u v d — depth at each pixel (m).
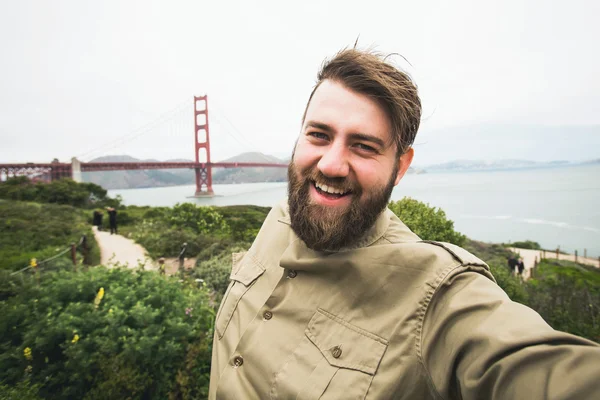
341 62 0.76
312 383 0.66
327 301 0.74
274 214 1.22
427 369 0.59
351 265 0.72
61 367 2.35
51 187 20.45
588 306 5.70
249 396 0.75
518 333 0.50
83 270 5.42
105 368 2.29
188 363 2.55
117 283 3.40
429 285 0.63
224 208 17.80
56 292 3.04
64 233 10.04
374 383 0.60
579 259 21.48
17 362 2.34
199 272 5.81
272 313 0.83
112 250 9.31
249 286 0.99
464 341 0.55
